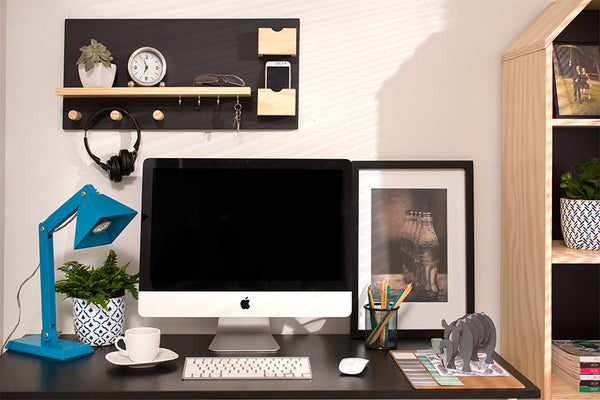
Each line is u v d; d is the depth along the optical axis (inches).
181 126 70.6
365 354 62.9
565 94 64.5
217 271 62.9
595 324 71.6
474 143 72.2
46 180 71.0
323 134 71.6
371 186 70.9
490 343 58.4
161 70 69.1
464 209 71.2
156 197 63.2
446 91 72.0
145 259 62.7
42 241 61.3
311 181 63.8
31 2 70.5
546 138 60.7
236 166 63.6
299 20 71.2
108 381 53.6
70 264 66.9
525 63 65.1
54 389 51.3
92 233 59.5
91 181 71.1
